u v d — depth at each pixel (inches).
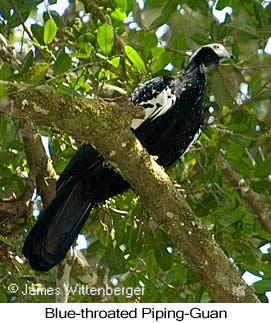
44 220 409.7
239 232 478.0
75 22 493.7
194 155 494.9
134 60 439.8
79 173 418.3
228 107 501.0
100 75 452.4
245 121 501.4
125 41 532.1
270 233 502.0
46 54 445.1
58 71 407.2
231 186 506.6
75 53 445.1
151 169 363.9
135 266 495.2
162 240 451.8
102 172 418.0
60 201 417.4
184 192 469.4
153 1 488.1
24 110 340.8
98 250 546.3
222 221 469.1
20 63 462.0
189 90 453.1
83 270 504.7
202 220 480.1
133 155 359.3
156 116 439.5
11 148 449.7
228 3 492.1
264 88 490.9
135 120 435.2
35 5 447.2
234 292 366.0
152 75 458.6
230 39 510.6
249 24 522.3
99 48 451.8
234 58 504.4
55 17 474.6
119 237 453.4
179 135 448.5
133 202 462.3
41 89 342.3
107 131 351.6
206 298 512.7
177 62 495.5
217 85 506.6
